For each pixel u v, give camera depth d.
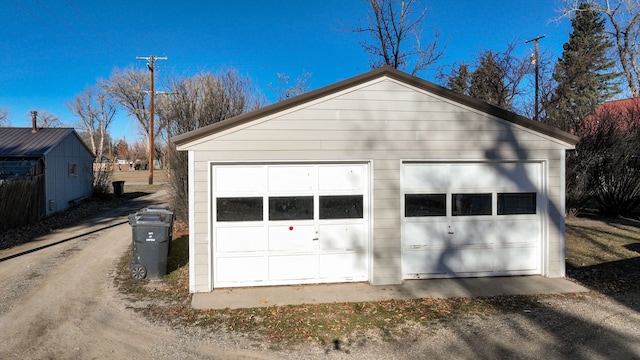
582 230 13.36
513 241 8.09
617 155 15.09
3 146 17.47
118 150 93.81
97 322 5.84
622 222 15.10
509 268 8.09
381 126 7.55
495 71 21.36
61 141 18.53
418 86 7.62
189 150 7.12
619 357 4.70
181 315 6.11
